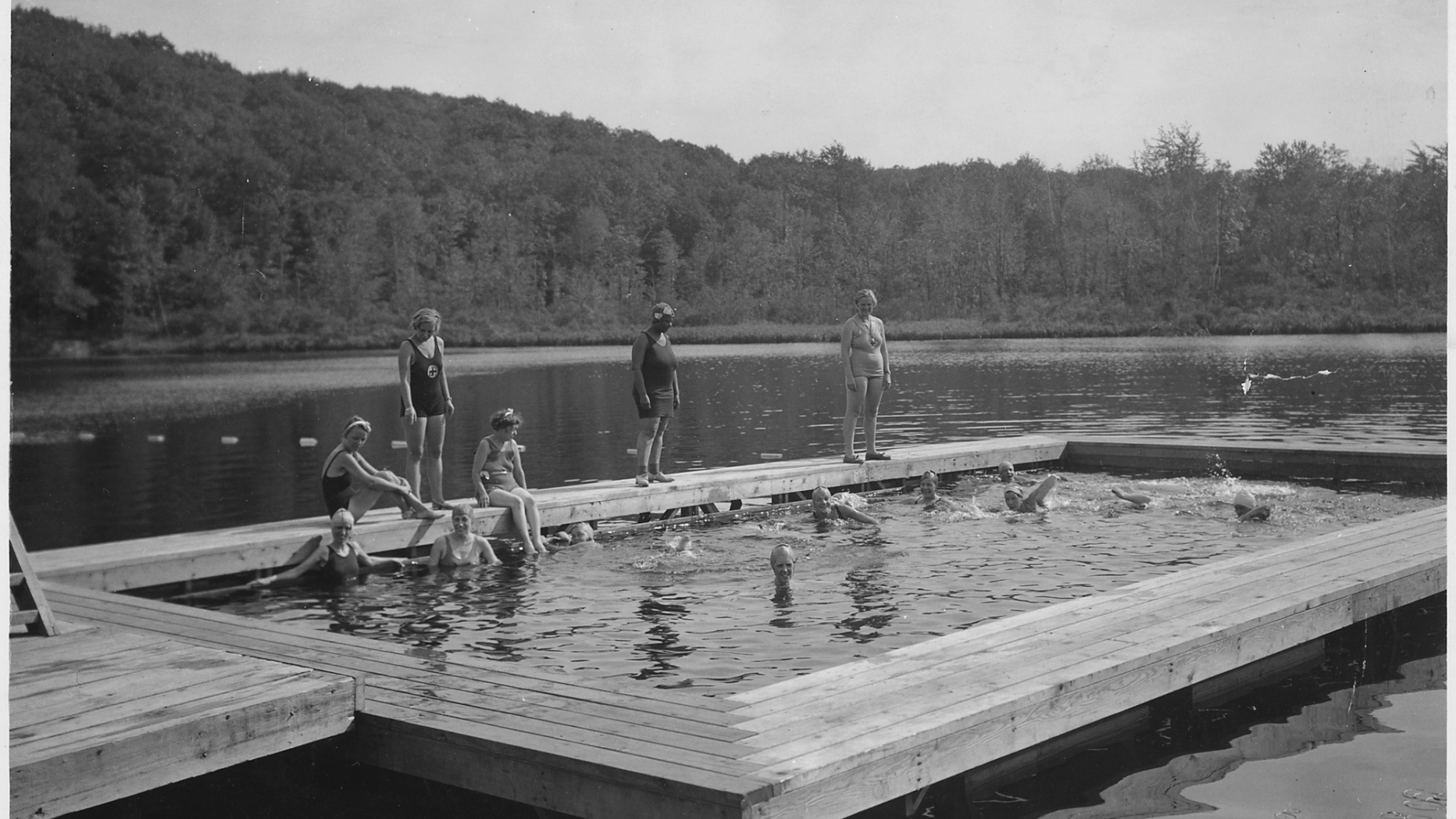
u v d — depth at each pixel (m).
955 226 67.69
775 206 71.12
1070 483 11.43
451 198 68.50
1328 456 11.76
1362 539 6.95
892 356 40.16
